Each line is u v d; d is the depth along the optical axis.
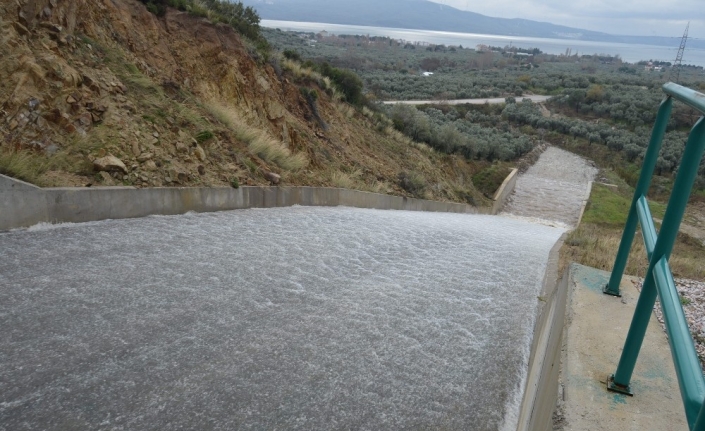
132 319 4.91
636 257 8.70
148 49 12.34
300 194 11.72
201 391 3.93
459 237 10.35
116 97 9.36
